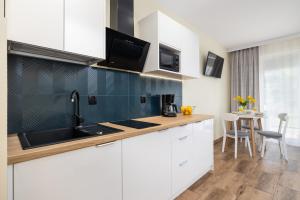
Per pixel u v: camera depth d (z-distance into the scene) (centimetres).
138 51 179
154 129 140
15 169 72
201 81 340
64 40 112
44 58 131
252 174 224
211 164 232
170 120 185
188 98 300
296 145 354
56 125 137
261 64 400
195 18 283
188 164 185
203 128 213
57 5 109
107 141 105
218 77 383
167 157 155
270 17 279
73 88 148
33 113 126
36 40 100
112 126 148
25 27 96
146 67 196
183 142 177
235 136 292
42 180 80
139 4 213
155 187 142
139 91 209
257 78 403
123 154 116
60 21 110
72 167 90
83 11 122
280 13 265
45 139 128
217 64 367
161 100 230
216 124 394
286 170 236
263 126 393
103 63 162
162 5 244
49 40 105
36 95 128
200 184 198
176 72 210
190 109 245
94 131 127
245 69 425
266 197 172
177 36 211
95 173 100
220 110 414
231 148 345
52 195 83
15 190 72
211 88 376
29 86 124
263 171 233
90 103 159
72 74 147
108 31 145
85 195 96
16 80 119
